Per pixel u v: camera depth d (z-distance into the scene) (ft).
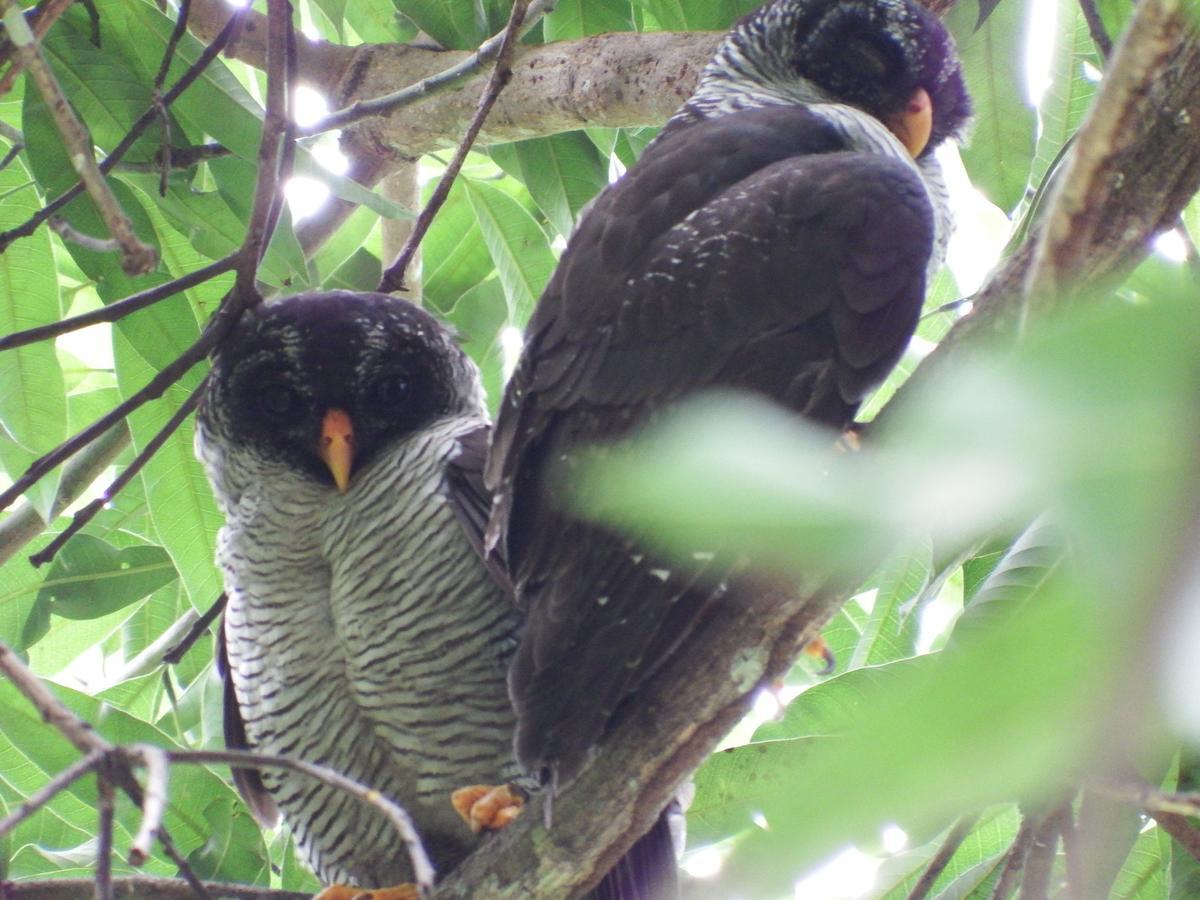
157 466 31.60
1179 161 15.47
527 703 19.75
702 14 32.17
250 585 27.66
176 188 26.86
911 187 21.66
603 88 32.07
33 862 27.89
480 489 26.37
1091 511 5.19
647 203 22.41
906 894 27.40
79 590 31.89
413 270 37.68
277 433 28.14
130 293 27.94
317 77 36.27
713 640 18.47
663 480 5.80
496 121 33.88
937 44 29.19
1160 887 26.11
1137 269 15.10
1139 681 5.08
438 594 26.18
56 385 29.27
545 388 21.18
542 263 35.58
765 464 5.78
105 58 26.40
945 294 36.88
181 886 23.48
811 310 20.43
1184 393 5.17
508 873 20.08
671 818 24.13
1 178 29.78
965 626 21.16
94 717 27.50
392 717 26.30
